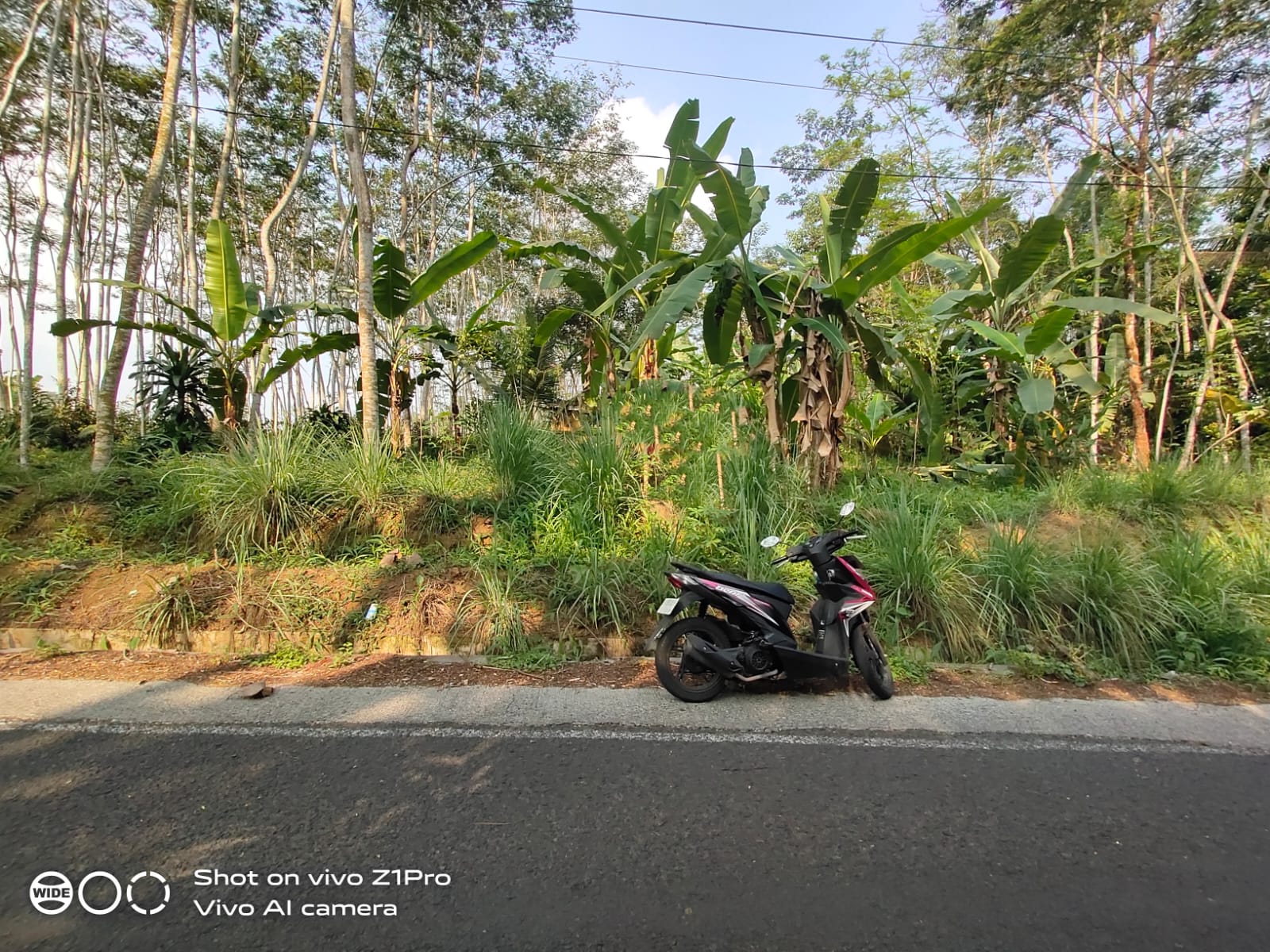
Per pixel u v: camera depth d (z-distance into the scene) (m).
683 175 8.58
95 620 5.27
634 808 3.14
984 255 9.90
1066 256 13.16
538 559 5.96
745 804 3.18
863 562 5.83
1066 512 7.48
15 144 12.03
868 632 4.73
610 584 5.58
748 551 5.75
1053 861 2.78
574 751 3.71
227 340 8.89
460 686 4.62
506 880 2.61
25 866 2.63
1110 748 3.89
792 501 6.69
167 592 5.35
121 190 14.67
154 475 6.98
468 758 3.61
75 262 12.98
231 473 6.29
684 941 2.30
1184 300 11.56
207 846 2.79
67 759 3.50
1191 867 2.75
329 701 4.34
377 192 17.22
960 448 10.05
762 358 7.50
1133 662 5.23
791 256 8.80
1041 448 9.30
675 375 10.36
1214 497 7.79
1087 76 10.47
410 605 5.46
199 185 14.76
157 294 8.36
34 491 6.78
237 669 4.86
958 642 5.31
